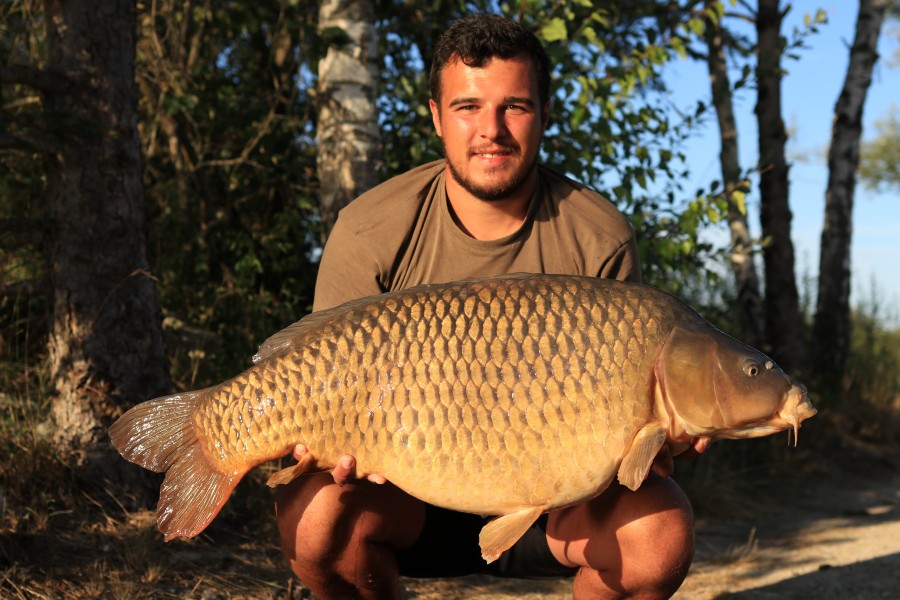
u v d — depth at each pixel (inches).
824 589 153.8
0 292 151.2
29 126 154.3
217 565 135.6
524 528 78.7
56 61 155.3
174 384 177.9
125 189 155.8
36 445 144.9
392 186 99.4
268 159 235.9
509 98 90.2
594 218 96.7
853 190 393.4
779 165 353.1
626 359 78.6
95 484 146.2
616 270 96.5
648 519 86.0
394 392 79.7
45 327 185.8
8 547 126.0
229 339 211.2
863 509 240.7
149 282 158.4
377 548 92.0
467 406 78.5
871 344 422.3
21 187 190.5
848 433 341.1
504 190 91.9
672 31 233.1
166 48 243.3
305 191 240.2
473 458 78.7
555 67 207.8
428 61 253.0
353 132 194.4
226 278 227.8
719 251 240.2
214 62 258.8
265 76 255.3
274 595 127.7
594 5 215.0
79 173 152.1
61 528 135.3
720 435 81.3
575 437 78.1
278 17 233.6
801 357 351.9
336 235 98.8
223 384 85.0
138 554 130.6
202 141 239.3
